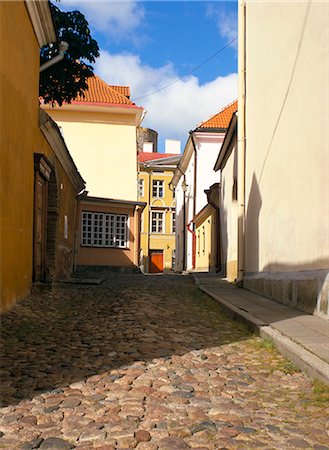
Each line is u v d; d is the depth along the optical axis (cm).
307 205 859
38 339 653
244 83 1394
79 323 778
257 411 411
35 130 1009
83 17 1288
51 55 1277
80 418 388
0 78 720
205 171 2833
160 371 524
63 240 1479
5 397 434
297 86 911
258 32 1235
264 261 1148
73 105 2728
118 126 2803
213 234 2203
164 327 757
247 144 1370
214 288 1310
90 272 2084
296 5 922
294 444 346
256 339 690
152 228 4884
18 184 847
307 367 514
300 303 880
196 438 353
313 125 828
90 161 2770
